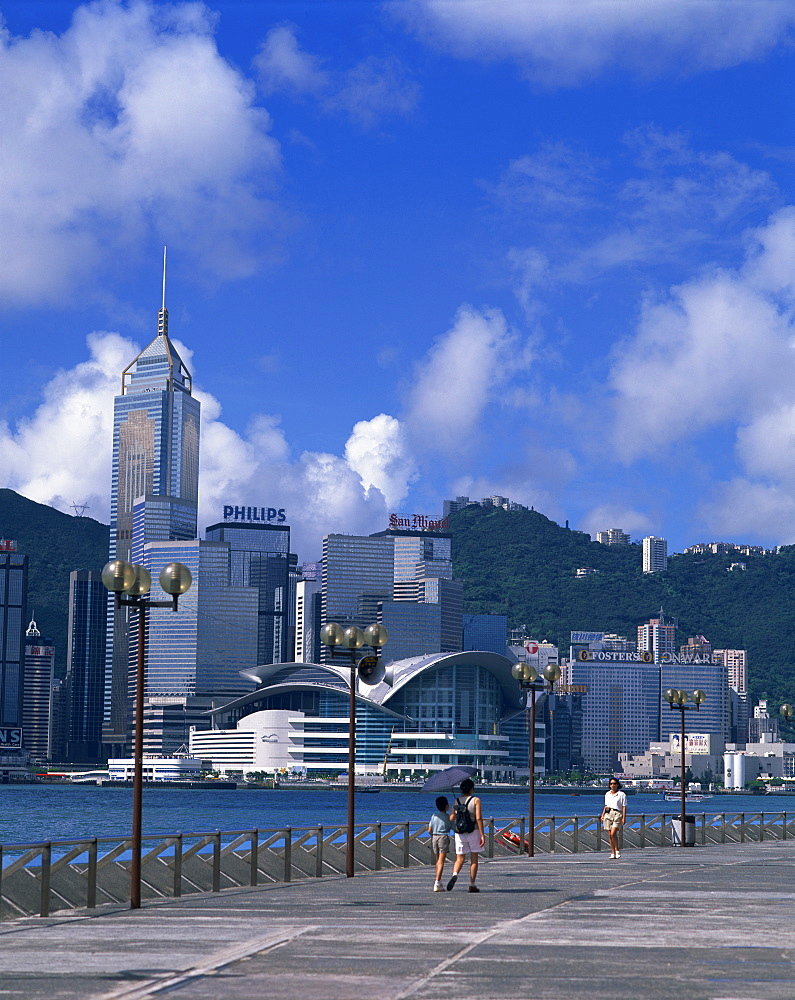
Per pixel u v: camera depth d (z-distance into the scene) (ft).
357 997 47.01
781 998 46.85
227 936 67.10
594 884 104.88
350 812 118.11
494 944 62.90
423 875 118.73
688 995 47.55
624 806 146.61
